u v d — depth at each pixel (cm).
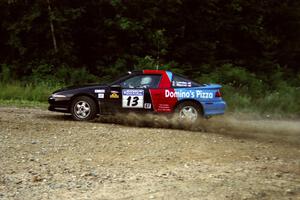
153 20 2509
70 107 1198
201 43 2583
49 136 963
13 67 2328
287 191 612
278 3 2873
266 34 2803
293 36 2953
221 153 863
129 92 1191
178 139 984
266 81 2398
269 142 1041
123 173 694
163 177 672
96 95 1189
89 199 564
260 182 655
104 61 2458
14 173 678
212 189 612
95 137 966
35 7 2305
